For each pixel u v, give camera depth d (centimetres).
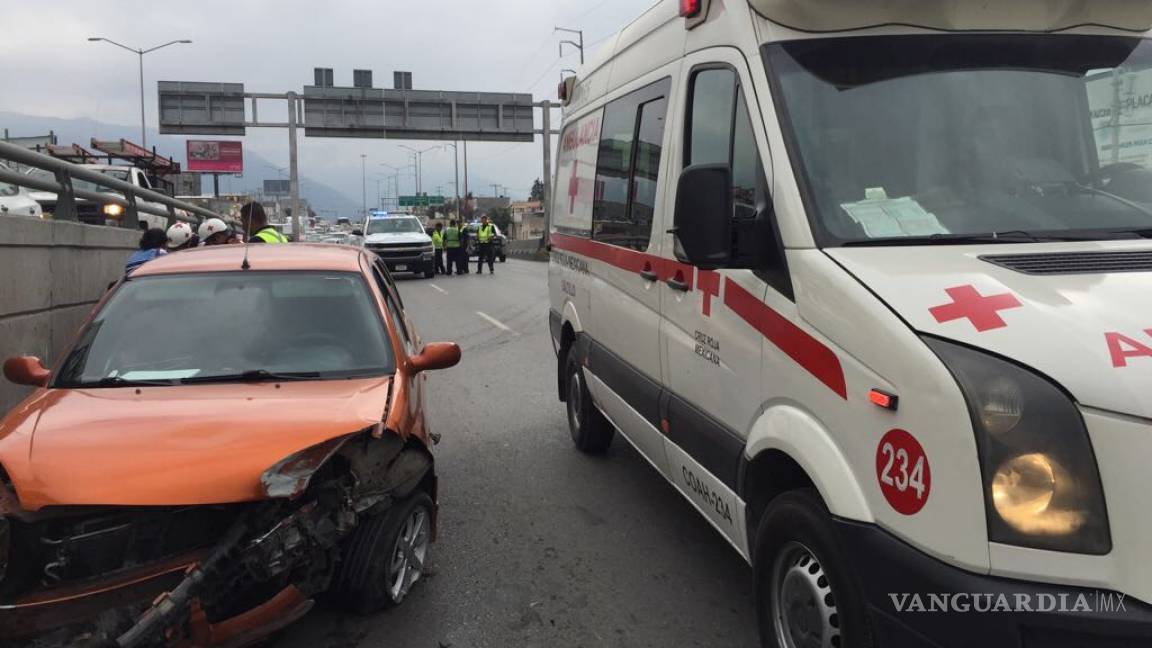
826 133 316
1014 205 306
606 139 571
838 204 300
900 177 310
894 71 330
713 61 383
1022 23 342
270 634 320
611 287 538
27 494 299
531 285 2400
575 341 650
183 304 450
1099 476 207
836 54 333
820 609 278
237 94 4325
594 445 654
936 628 224
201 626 295
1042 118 328
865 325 254
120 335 430
